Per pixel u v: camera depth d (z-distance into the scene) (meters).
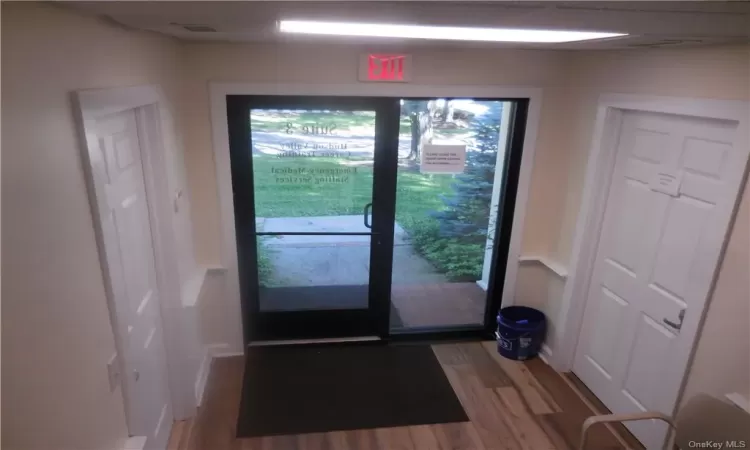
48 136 1.24
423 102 3.13
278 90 2.85
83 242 1.44
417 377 3.28
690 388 2.33
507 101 3.20
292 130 3.04
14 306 1.05
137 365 2.06
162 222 2.39
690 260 2.30
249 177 3.10
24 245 1.10
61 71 1.32
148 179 2.27
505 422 2.87
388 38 2.07
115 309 1.63
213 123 2.87
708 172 2.20
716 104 2.08
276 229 3.29
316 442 2.67
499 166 3.42
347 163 3.17
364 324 3.65
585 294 3.17
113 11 1.35
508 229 3.45
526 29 1.57
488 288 3.73
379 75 2.89
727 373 2.10
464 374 3.33
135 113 2.16
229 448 2.59
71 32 1.38
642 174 2.62
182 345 2.64
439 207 3.50
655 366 2.56
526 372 3.38
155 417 2.35
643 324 2.65
